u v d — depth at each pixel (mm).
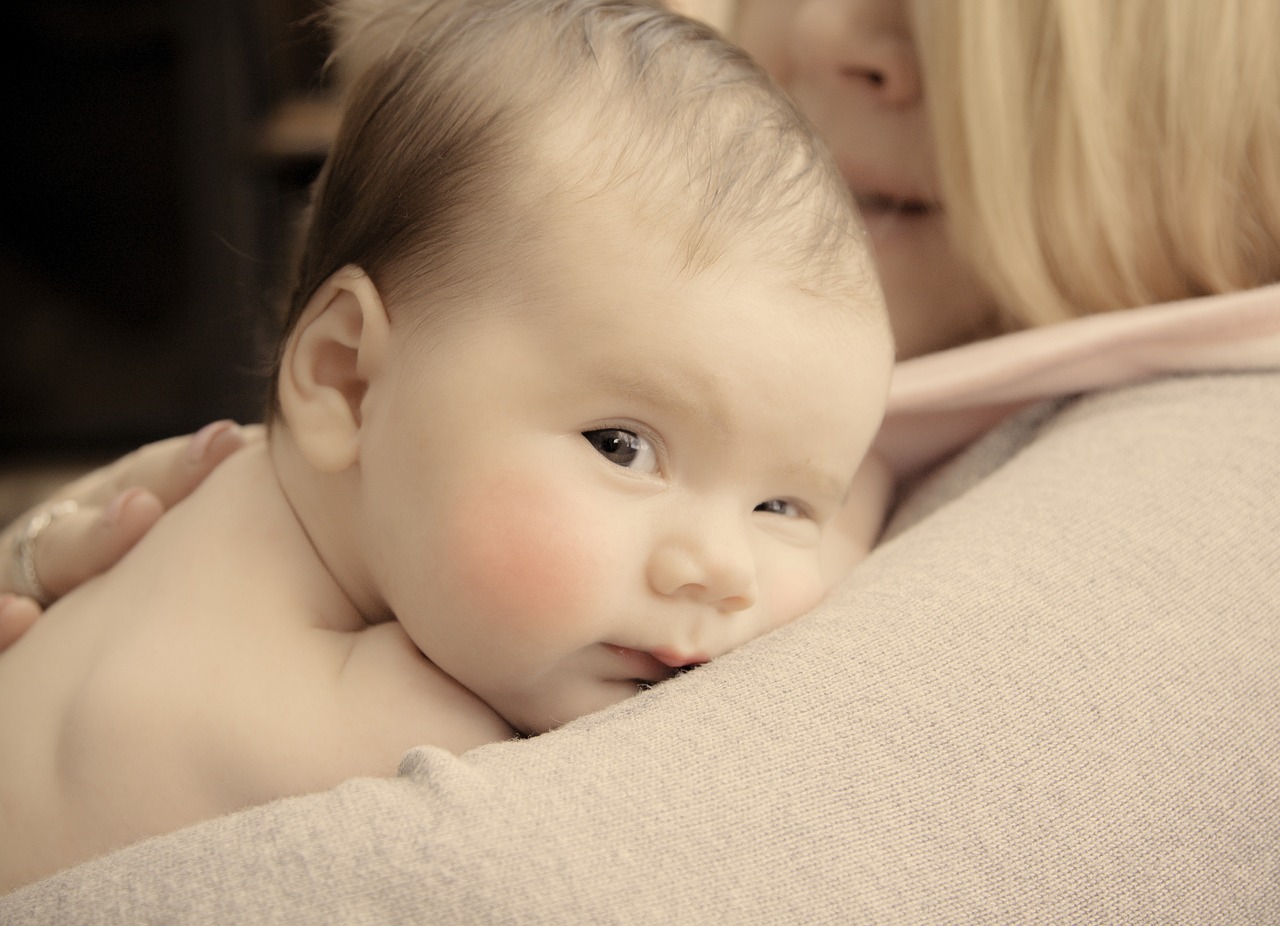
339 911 440
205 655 658
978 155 914
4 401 3414
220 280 3209
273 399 779
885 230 1028
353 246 722
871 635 559
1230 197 872
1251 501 655
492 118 690
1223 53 851
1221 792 545
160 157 3449
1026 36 900
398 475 658
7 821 645
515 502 621
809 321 652
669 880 452
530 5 753
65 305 3469
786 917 452
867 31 989
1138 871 513
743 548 646
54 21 3328
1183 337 791
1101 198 889
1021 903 486
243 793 618
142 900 455
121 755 627
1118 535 627
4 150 3395
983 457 870
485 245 660
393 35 899
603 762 491
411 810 469
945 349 1049
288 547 723
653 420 634
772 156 687
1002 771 514
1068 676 553
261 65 3137
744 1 1141
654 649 640
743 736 505
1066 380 848
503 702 662
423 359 658
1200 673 573
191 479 839
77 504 899
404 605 661
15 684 706
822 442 672
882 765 502
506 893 440
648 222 641
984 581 593
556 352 632
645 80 701
